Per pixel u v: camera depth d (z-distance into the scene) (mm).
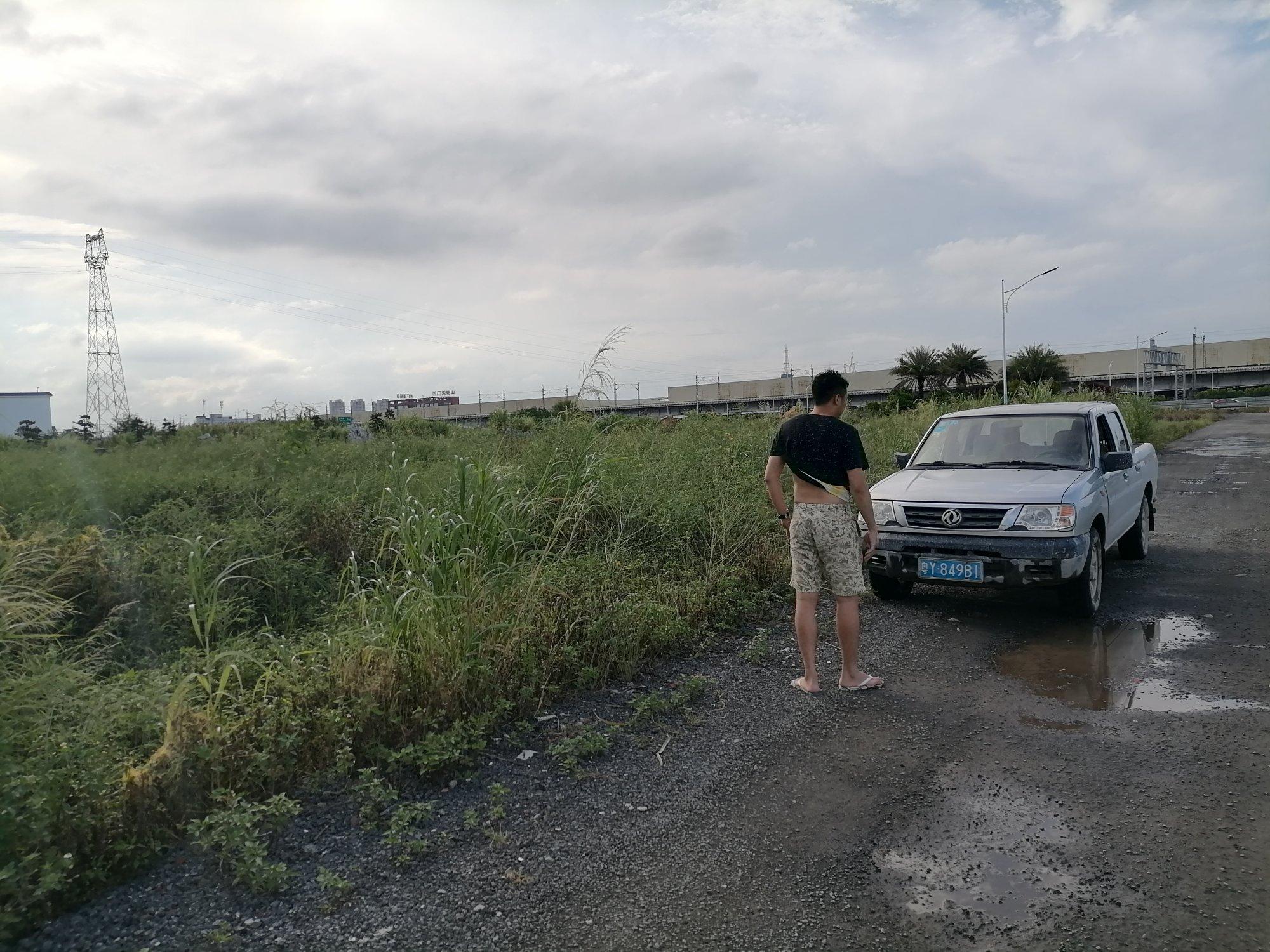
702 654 5887
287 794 3744
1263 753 4055
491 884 3098
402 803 3660
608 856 3291
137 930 2816
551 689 4926
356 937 2797
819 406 5195
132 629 5750
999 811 3584
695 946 2738
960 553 6527
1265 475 16641
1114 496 7605
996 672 5426
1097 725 4477
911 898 2977
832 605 7184
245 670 4758
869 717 4691
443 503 6191
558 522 7078
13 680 3414
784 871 3170
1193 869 3098
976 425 8133
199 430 22469
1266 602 6953
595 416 9258
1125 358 92875
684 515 8484
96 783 3184
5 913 2711
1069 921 2814
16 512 8344
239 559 6844
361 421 29469
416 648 4609
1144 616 6684
